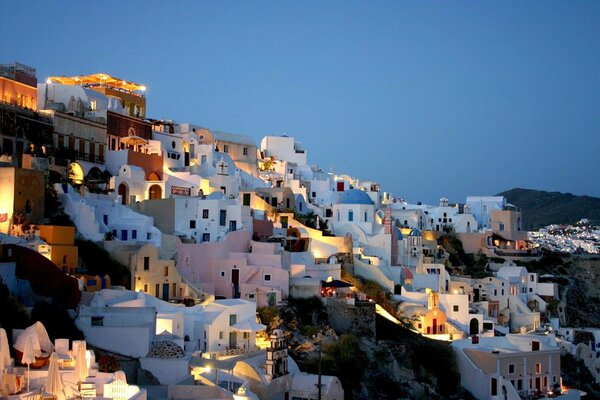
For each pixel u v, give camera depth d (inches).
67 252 3371.1
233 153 6314.0
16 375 2267.5
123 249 3676.2
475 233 7322.8
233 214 4473.4
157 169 4977.9
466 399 4104.3
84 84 5851.4
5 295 2817.4
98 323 2967.5
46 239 3373.5
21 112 4168.3
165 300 3690.9
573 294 6904.5
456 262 6924.2
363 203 6033.5
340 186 7116.1
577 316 6599.4
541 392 4293.8
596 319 6756.9
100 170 4680.1
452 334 4662.9
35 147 4192.9
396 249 5703.7
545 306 6186.0
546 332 5349.4
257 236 4539.9
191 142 5693.9
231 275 4033.0
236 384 2851.9
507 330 5236.2
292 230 4933.6
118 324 2965.1
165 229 4384.8
